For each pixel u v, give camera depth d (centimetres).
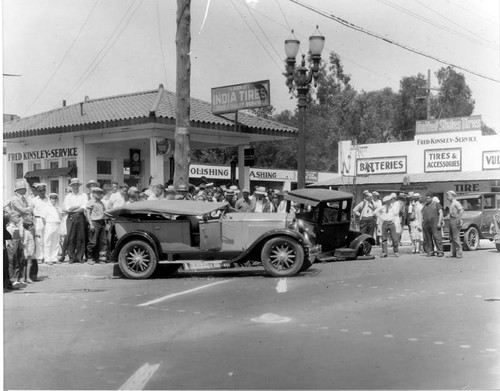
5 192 2316
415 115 4375
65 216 1508
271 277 1176
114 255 1216
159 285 1100
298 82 1595
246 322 760
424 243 1684
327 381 528
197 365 577
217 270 1211
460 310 823
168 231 1214
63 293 1012
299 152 1598
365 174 3528
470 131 3148
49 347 646
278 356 604
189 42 1467
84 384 525
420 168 3322
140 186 2259
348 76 4128
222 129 1998
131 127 1886
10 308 869
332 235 1501
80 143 2053
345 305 865
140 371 559
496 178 2905
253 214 1223
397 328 719
